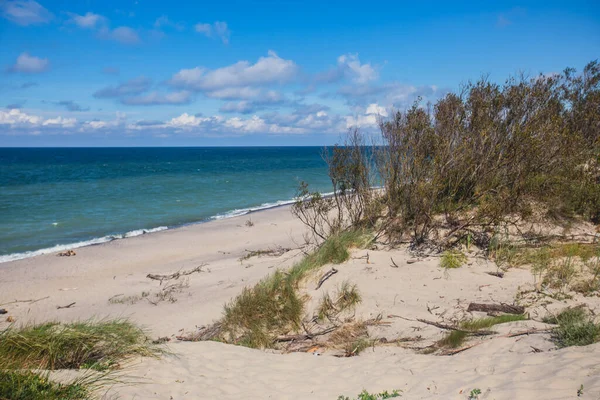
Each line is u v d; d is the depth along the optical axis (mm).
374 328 5711
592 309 5074
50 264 11891
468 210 8586
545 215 8234
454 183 8812
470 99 9242
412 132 8797
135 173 47000
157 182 35312
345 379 4238
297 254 10133
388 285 6805
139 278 10406
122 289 9555
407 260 7637
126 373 4223
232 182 35125
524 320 5082
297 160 88062
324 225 13648
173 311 7594
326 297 6574
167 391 3963
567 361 3520
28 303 8898
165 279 10102
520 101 8898
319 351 5434
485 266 7074
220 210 20844
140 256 12641
